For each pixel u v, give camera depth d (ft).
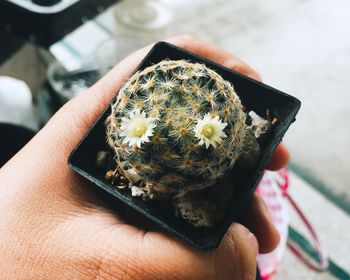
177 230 0.31
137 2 0.82
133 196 0.33
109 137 0.33
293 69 0.82
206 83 0.29
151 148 0.28
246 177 0.34
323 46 0.85
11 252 0.33
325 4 0.91
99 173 0.35
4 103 0.70
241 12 0.89
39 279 0.32
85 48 0.81
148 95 0.29
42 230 0.33
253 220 0.43
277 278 0.63
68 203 0.35
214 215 0.32
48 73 0.73
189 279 0.31
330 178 0.71
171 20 0.86
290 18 0.89
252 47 0.85
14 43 0.77
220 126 0.28
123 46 0.78
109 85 0.39
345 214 0.68
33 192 0.34
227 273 0.33
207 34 0.86
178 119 0.28
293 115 0.36
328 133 0.75
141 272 0.31
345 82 0.81
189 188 0.31
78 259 0.32
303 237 0.65
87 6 0.54
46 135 0.37
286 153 0.44
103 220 0.34
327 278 0.63
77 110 0.38
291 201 0.62
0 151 0.55
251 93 0.37
